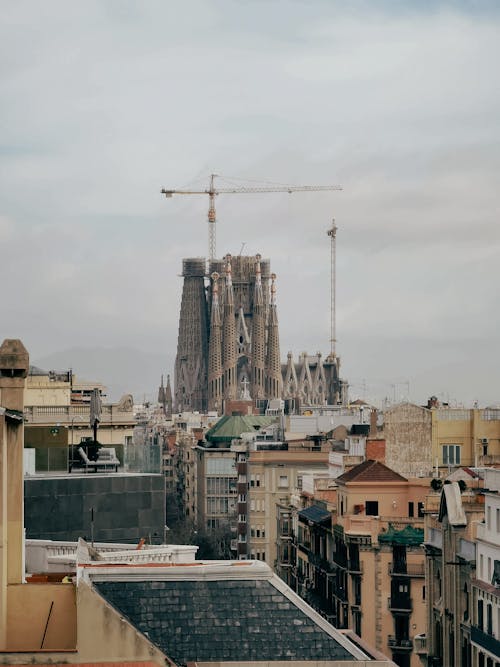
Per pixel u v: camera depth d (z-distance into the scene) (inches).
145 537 4151.1
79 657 1707.7
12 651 1711.4
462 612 5103.3
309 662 1790.1
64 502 4084.6
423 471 7829.7
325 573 7224.4
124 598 1798.7
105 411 6756.9
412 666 6181.1
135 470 6072.8
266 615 1813.5
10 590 1766.7
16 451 1817.2
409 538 6245.1
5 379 1985.7
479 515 5206.7
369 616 6284.5
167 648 1790.1
